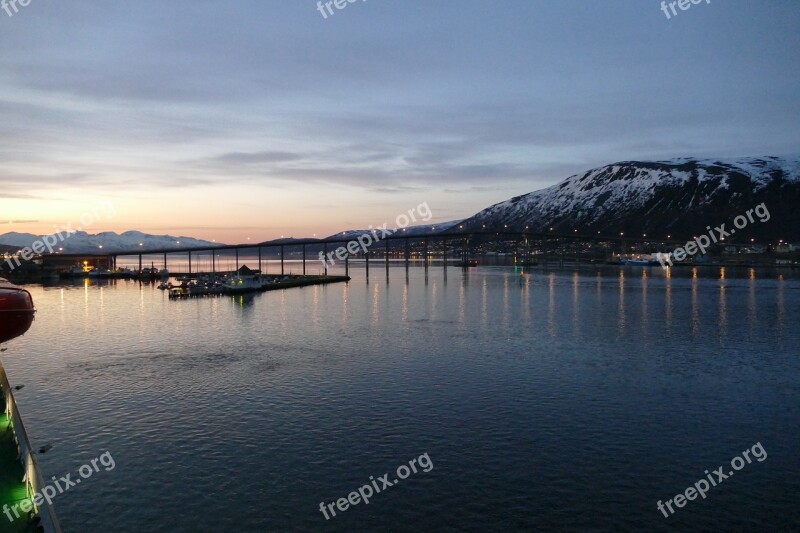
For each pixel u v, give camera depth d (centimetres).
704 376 5238
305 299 13038
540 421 3972
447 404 4356
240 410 4241
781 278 18700
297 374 5347
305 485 3038
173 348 6744
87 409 4269
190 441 3625
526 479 3095
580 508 2802
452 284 17562
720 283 16600
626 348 6631
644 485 3031
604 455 3397
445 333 7819
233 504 2836
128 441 3625
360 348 6694
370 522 2683
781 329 7962
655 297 12588
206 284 15700
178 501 2862
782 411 4188
